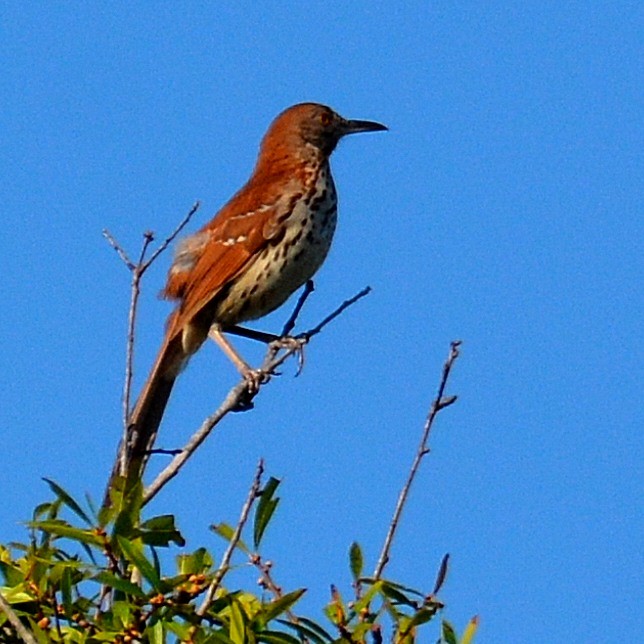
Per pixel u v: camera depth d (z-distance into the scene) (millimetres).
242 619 7969
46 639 7996
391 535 8664
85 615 8273
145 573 8039
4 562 8531
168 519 8430
